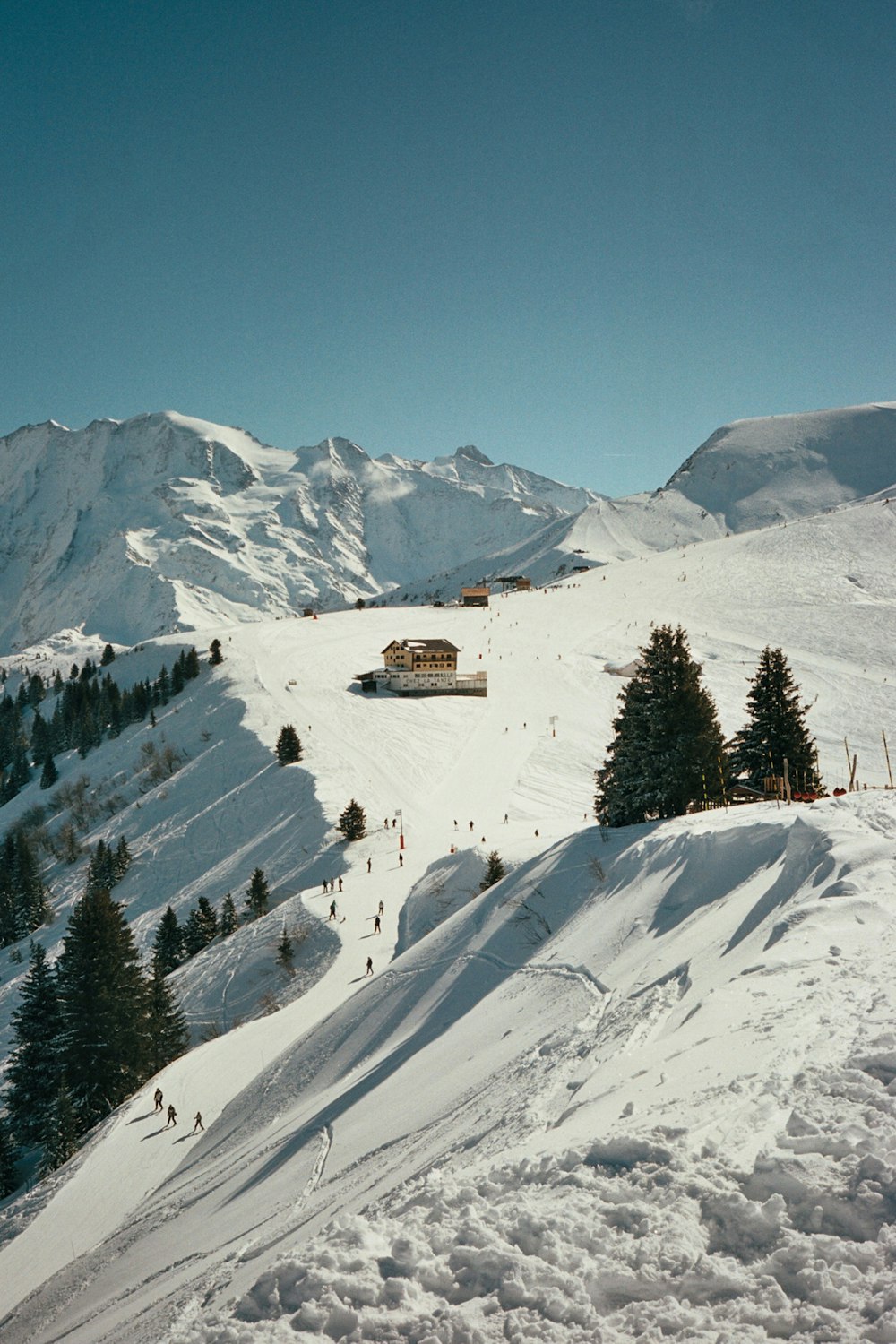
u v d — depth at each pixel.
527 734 110.12
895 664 128.12
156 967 61.22
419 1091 19.64
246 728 112.94
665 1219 6.35
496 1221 6.84
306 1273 6.59
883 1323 5.01
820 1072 8.02
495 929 30.67
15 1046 59.09
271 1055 38.75
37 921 87.38
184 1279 13.11
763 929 16.06
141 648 180.25
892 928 13.16
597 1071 12.46
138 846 94.81
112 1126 36.03
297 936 55.25
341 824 75.19
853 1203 6.02
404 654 130.12
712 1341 5.18
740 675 126.19
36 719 151.00
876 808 20.66
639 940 22.08
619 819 39.72
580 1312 5.64
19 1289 24.11
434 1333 5.71
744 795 41.72
